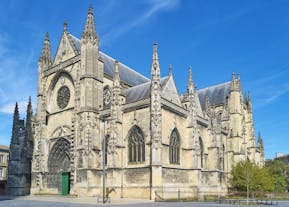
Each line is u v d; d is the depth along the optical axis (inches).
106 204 1902.1
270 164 5300.2
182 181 2674.7
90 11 3011.8
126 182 2546.8
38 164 3137.3
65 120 3065.9
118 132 2628.0
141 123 2568.9
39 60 3403.1
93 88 2847.0
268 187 3299.7
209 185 3120.1
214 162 3166.8
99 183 2677.2
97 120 2822.3
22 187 3444.9
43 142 3164.4
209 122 3280.0
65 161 3046.3
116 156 2571.4
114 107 2650.1
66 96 3129.9
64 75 3186.5
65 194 2881.4
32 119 3528.5
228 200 2383.1
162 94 2763.3
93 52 2930.6
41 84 3314.5
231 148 3799.2
